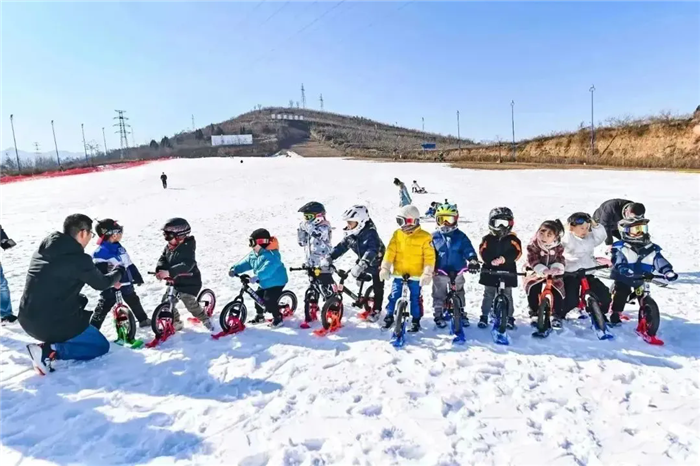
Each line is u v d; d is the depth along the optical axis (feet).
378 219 52.01
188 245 18.13
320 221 19.40
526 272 17.66
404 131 552.82
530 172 111.55
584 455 10.02
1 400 13.20
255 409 12.34
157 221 56.08
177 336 18.02
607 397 12.37
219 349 16.55
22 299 14.97
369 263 18.01
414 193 78.84
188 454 10.50
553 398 12.50
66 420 12.14
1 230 21.52
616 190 72.18
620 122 156.04
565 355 15.28
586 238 17.46
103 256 17.52
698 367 14.10
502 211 17.25
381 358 15.38
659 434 10.62
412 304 17.78
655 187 73.87
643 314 16.44
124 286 17.88
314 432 11.19
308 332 18.20
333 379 13.92
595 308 16.55
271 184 102.27
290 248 36.63
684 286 22.95
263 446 10.71
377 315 19.44
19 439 11.32
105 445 10.94
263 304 18.69
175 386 13.87
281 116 525.34
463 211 55.21
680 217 45.68
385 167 142.51
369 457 10.17
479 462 9.89
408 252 17.39
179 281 17.74
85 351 15.72
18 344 17.57
